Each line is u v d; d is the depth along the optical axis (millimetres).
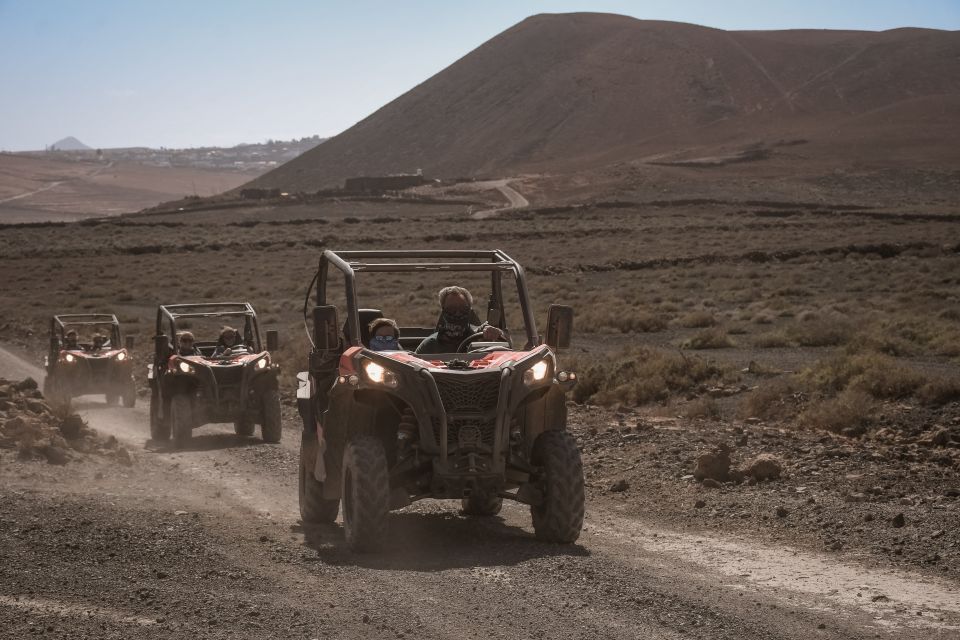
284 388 20375
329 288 53656
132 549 6582
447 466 6816
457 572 6195
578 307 39812
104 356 19625
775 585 6125
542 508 7277
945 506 8391
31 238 103562
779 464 10273
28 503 7977
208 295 54188
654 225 105375
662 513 8922
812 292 41969
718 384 17625
